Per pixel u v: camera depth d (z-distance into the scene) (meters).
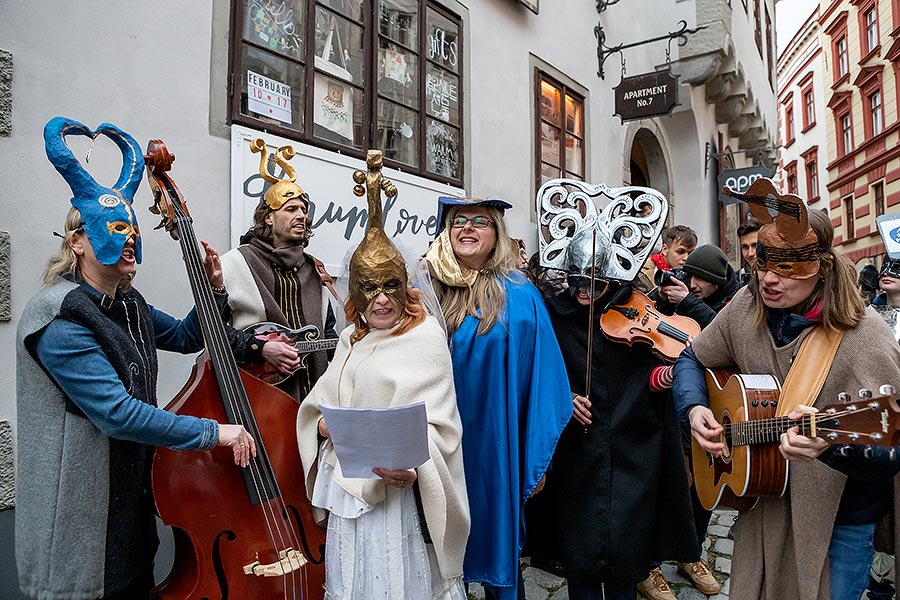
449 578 1.94
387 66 4.27
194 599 1.85
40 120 2.56
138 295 1.99
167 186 2.15
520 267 2.77
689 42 8.04
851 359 1.59
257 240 2.72
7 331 2.44
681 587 3.16
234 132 3.26
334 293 2.82
